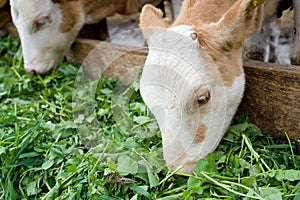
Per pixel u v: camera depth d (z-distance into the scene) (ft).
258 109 5.49
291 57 6.51
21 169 5.22
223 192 4.59
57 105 6.57
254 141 5.29
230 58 4.94
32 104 6.43
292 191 4.53
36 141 5.48
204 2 5.19
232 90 4.92
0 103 6.83
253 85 5.45
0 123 5.81
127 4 8.39
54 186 4.91
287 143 5.32
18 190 5.15
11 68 7.95
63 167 5.17
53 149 5.28
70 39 7.82
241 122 5.57
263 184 4.68
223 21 4.80
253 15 4.80
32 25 7.43
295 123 5.22
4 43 9.27
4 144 5.39
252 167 4.77
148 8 5.14
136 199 4.53
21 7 7.38
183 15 5.15
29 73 7.56
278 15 7.55
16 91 7.22
